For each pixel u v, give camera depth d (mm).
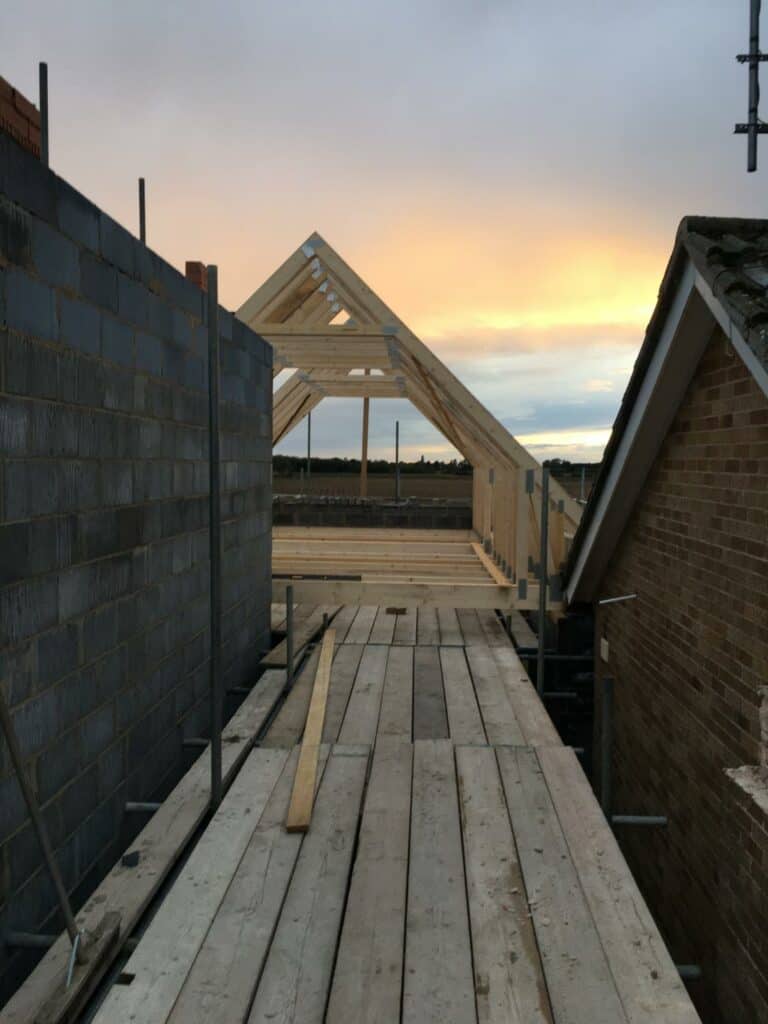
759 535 2865
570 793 2924
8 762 2064
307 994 1819
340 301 6375
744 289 2631
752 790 2676
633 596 4387
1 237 2012
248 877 2330
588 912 2148
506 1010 1757
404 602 5727
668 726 3789
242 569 4684
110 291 2729
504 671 4691
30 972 2152
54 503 2328
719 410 3227
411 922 2100
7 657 2066
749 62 3271
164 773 3352
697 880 3324
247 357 4727
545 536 4469
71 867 2451
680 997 1799
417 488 21906
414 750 3363
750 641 2922
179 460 3510
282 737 3576
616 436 4051
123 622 2881
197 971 1889
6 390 2047
